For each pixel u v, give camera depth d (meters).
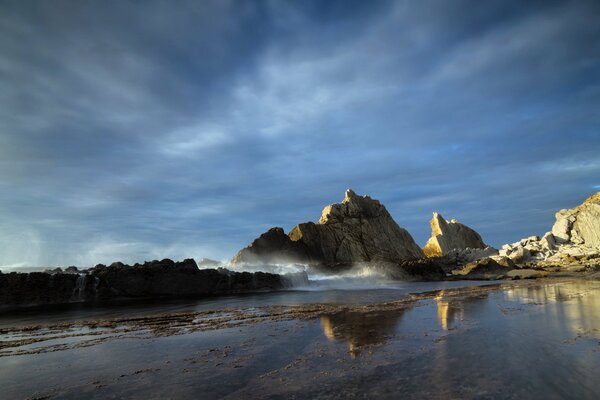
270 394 6.12
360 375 6.98
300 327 12.01
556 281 32.12
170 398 6.05
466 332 10.54
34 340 10.59
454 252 65.94
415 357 8.09
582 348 8.45
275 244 52.69
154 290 23.89
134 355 8.76
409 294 23.64
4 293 18.77
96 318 14.73
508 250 58.62
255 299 21.69
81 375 7.29
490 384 6.29
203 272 26.48
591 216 57.66
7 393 6.38
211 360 8.21
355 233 59.16
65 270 23.12
